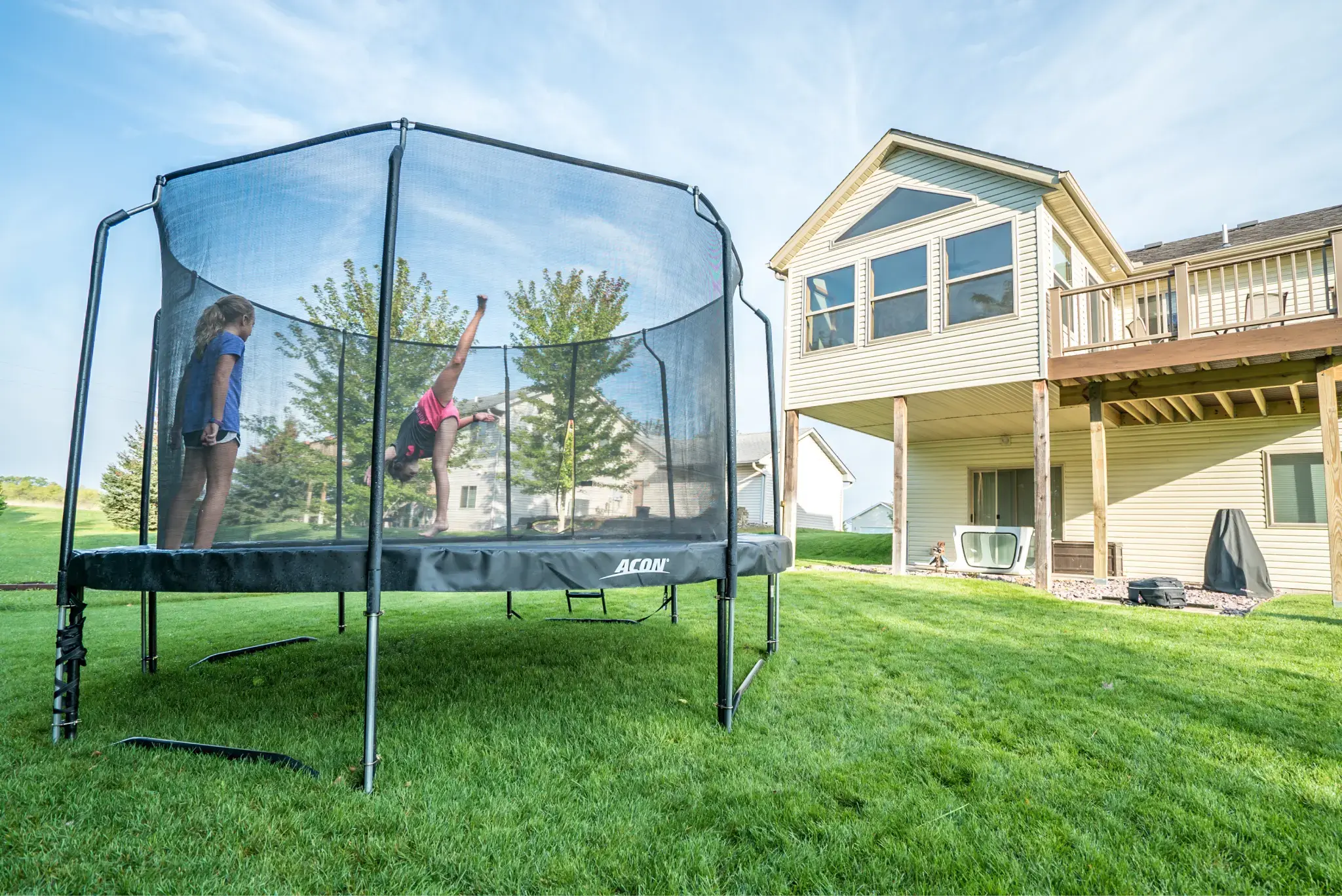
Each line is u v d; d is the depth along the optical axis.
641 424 3.54
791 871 1.70
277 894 1.56
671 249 3.20
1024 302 8.67
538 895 1.58
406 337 2.81
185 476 2.64
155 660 3.94
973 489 12.67
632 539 3.47
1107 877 1.68
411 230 2.64
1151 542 10.48
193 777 2.24
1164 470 10.48
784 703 3.16
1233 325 7.18
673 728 2.77
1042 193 8.70
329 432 2.96
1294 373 7.25
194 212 2.81
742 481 27.64
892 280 10.16
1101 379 8.23
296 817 1.94
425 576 2.25
